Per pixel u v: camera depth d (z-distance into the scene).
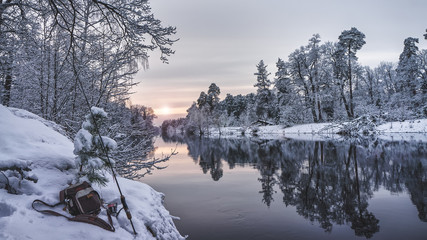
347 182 13.09
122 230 3.74
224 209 9.84
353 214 8.91
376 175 14.16
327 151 24.05
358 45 47.38
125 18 5.82
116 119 9.19
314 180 13.87
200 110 83.31
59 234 3.08
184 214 9.39
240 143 39.62
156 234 4.45
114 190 4.78
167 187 13.62
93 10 6.42
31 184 3.74
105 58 8.52
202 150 32.03
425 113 40.00
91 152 4.09
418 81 49.38
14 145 4.36
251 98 103.25
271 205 10.17
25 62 8.27
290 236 7.34
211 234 7.57
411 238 7.03
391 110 43.78
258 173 16.55
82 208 3.57
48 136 5.29
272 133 57.47
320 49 51.12
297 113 54.84
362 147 25.28
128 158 8.30
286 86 58.66
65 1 6.34
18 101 9.09
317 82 50.75
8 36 7.62
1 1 6.82
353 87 61.97
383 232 7.44
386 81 69.00
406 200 10.04
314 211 9.37
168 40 6.20
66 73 8.81
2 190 3.52
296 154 23.23
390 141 28.33
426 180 12.63
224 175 16.42
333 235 7.36
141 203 4.92
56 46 8.40
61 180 4.17
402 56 55.06
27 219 3.12
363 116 40.91
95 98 8.77
